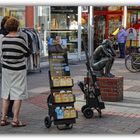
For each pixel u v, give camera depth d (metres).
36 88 13.08
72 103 8.04
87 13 22.17
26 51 7.99
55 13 21.20
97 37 25.66
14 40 7.86
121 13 26.05
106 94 10.73
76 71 17.64
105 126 8.23
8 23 7.86
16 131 7.84
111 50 10.77
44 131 7.85
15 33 7.94
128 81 14.67
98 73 10.81
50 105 8.02
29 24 19.98
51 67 7.99
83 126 8.23
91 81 9.01
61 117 7.89
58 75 8.01
